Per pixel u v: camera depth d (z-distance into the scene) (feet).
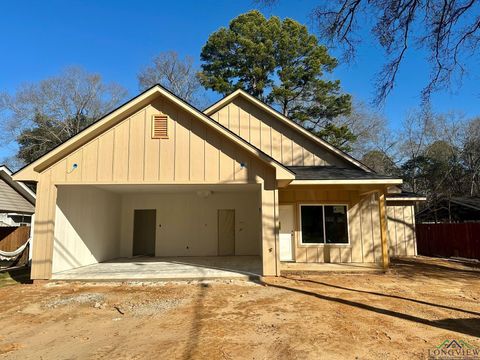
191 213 51.37
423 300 23.22
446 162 86.99
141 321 19.08
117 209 49.75
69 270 35.37
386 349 14.61
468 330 17.02
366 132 99.76
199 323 18.43
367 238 39.55
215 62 81.66
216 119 44.37
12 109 99.35
